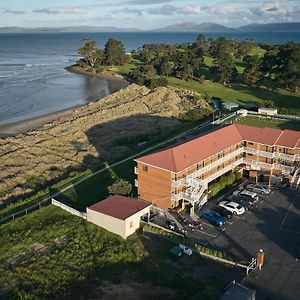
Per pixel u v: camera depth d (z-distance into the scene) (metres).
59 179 75.19
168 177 55.56
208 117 114.69
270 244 48.19
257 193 61.78
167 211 56.28
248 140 66.94
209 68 191.12
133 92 151.88
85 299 40.03
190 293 39.97
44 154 87.75
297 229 51.56
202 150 60.16
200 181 57.53
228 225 52.75
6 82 184.88
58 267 45.34
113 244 49.44
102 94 162.25
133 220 51.84
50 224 55.09
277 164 65.88
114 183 63.25
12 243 50.88
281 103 125.81
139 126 108.62
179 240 48.31
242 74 166.38
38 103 142.88
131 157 82.56
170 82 169.62
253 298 35.78
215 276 42.62
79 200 64.00
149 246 48.66
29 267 45.56
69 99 151.50
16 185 73.19
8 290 41.97
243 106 121.56
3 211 61.84
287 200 59.53
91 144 94.56
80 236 51.53
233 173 66.88
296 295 38.69
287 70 141.62
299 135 65.69
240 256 45.69
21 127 111.44
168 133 99.62
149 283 42.03
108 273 44.00
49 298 40.47
